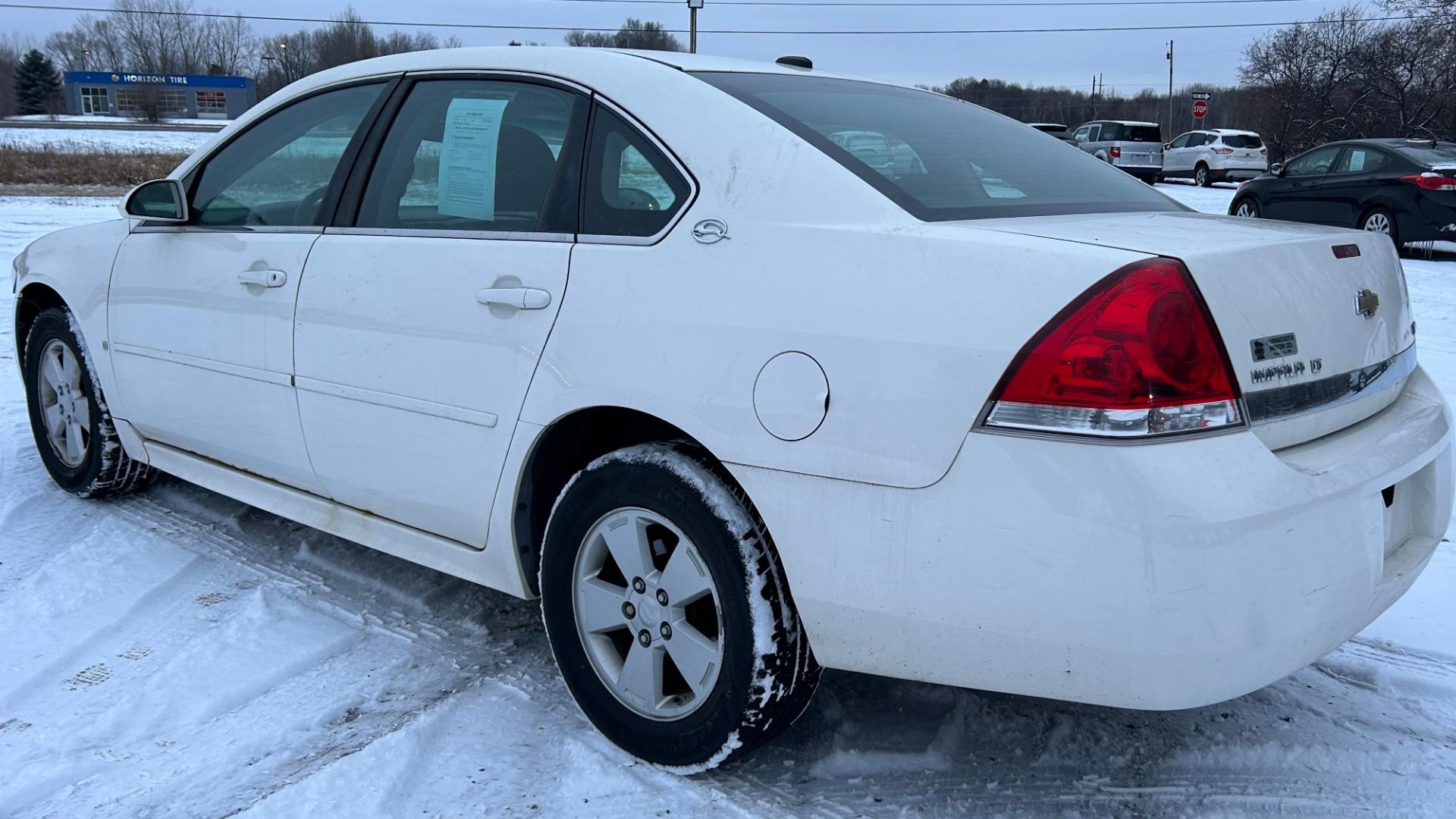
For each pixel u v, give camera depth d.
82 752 2.60
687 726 2.44
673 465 2.38
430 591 3.53
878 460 2.08
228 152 3.63
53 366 4.33
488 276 2.69
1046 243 2.05
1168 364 1.90
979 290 2.03
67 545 3.87
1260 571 1.90
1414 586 3.54
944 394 2.01
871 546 2.11
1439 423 2.48
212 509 4.25
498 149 2.83
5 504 4.26
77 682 2.93
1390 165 13.50
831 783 2.49
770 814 2.37
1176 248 2.03
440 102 3.04
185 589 3.53
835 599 2.18
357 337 2.97
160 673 2.97
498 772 2.54
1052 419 1.92
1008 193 2.53
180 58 96.62
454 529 2.89
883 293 2.11
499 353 2.65
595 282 2.49
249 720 2.75
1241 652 1.91
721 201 2.39
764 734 2.36
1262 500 1.91
